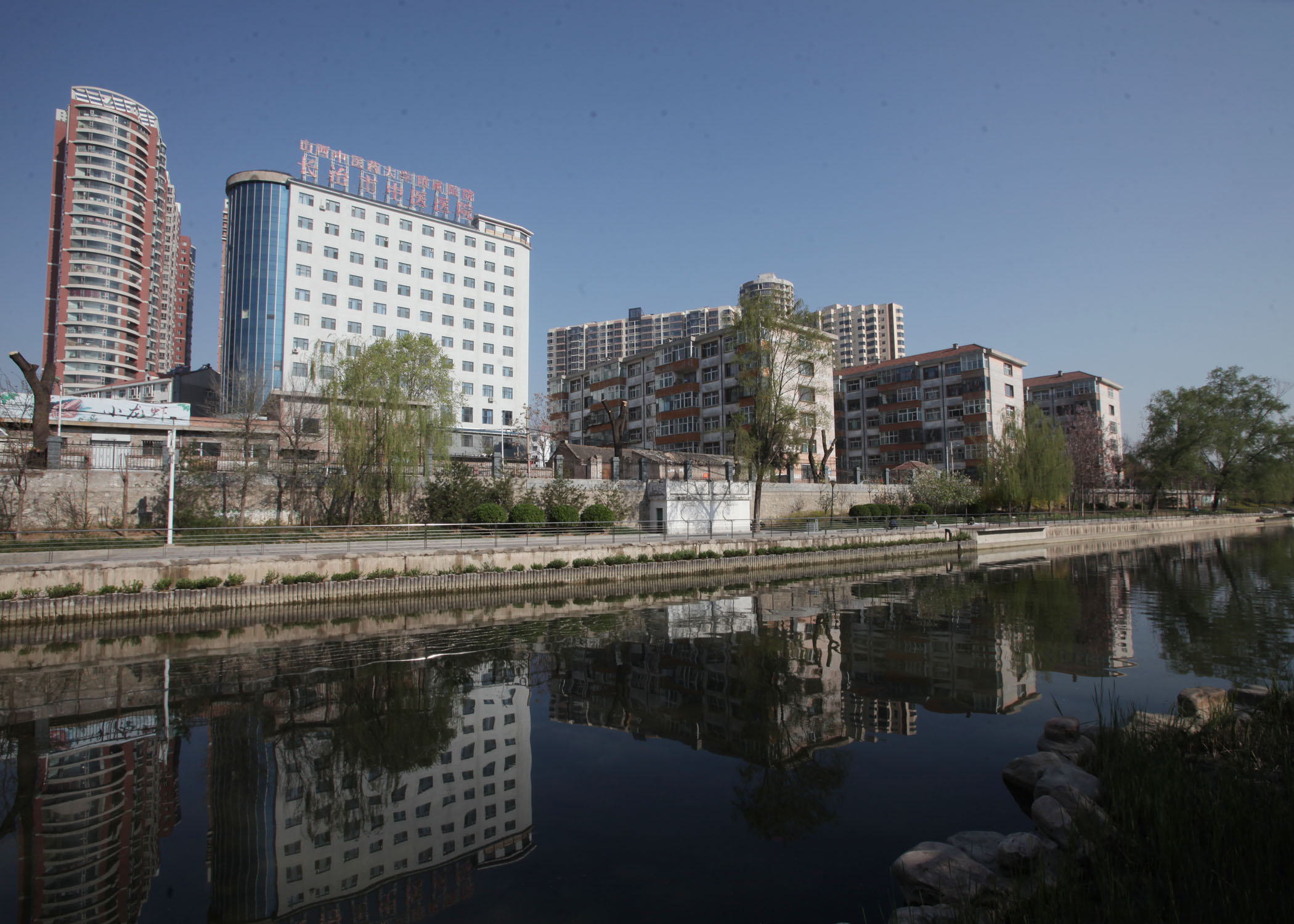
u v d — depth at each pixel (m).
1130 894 5.71
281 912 6.74
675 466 50.03
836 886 6.96
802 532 42.66
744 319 41.62
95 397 39.97
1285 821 6.18
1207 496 92.81
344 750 11.55
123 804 9.59
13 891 7.33
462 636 20.23
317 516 35.19
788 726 12.41
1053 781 8.16
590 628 21.48
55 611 20.30
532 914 6.55
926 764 10.40
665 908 6.61
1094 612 23.56
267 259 68.00
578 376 90.62
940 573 35.38
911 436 77.62
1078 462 72.06
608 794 9.58
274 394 46.12
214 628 20.81
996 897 5.94
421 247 77.75
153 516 31.16
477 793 9.73
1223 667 15.69
